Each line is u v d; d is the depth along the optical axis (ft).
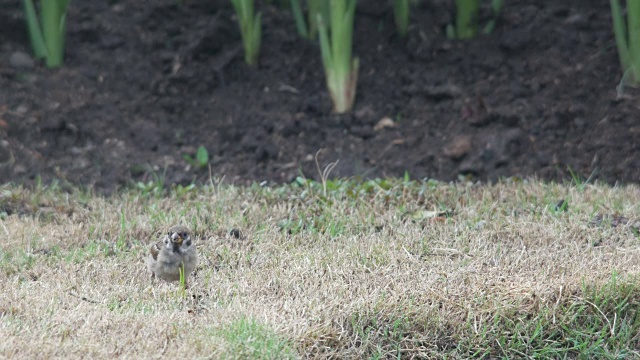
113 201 40.65
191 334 27.14
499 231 35.96
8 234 35.91
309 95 49.16
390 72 50.11
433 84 48.93
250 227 36.99
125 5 52.75
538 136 45.75
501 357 28.99
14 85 47.26
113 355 25.89
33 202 39.55
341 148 46.14
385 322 28.84
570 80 48.01
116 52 50.42
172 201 40.29
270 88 49.52
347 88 47.88
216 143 46.44
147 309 29.04
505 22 51.62
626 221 36.94
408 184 40.96
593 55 49.14
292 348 27.02
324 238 35.76
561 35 50.21
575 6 52.16
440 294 30.04
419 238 35.37
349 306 28.99
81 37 50.96
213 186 41.86
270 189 41.19
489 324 29.40
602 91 47.34
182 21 52.16
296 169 44.78
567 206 38.60
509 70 49.14
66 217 38.34
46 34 48.83
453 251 34.14
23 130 45.03
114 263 33.27
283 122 47.37
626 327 29.89
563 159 44.55
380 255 33.58
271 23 52.85
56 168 43.57
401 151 45.78
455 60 50.06
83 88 48.11
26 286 30.76
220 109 48.39
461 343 28.91
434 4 53.06
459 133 46.42
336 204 39.01
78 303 29.45
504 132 45.91
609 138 45.19
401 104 48.55
